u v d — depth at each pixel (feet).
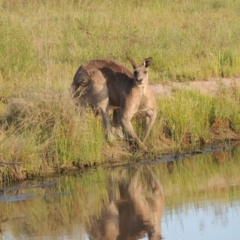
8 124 88.69
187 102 99.60
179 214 69.92
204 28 148.05
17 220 70.13
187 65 121.80
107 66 93.56
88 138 88.94
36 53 119.65
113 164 89.51
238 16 164.86
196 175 84.74
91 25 141.79
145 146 92.94
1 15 138.00
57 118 88.07
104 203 75.00
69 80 105.91
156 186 80.64
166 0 177.99
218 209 71.00
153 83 112.47
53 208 73.61
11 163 81.51
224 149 96.27
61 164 86.53
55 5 166.40
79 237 64.44
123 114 90.94
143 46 129.90
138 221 68.39
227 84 114.01
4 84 104.63
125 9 165.17
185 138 97.30
